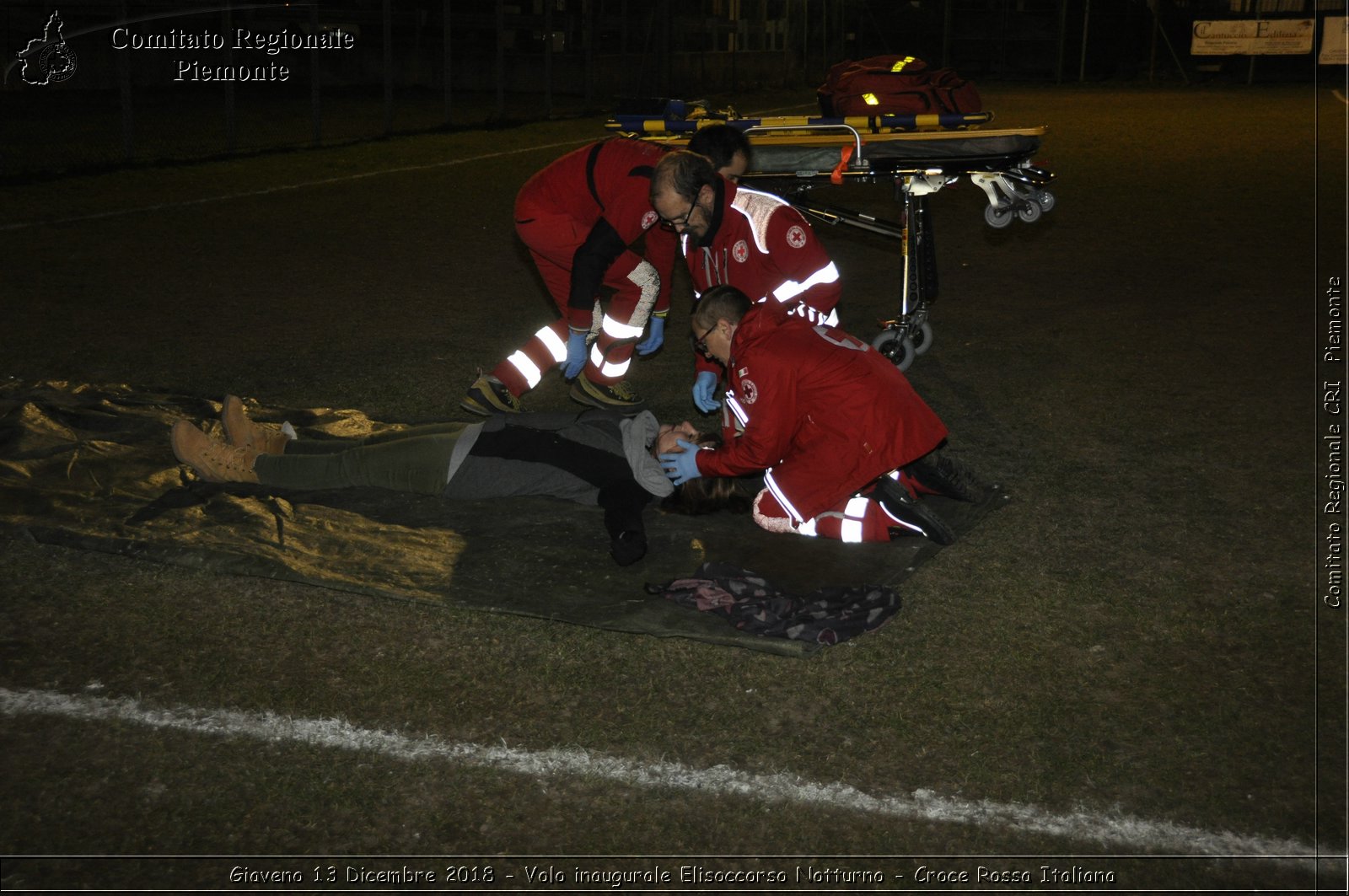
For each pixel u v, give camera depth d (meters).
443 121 18.70
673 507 4.24
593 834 2.67
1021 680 3.25
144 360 6.18
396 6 24.17
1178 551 4.05
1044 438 5.17
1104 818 2.71
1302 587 3.79
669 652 3.37
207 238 9.57
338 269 8.52
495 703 3.14
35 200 10.98
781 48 28.08
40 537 3.96
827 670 3.29
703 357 4.72
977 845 2.63
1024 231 10.12
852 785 2.82
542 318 7.25
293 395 5.66
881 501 3.96
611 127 5.65
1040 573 3.88
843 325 7.02
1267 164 14.16
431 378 5.98
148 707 3.11
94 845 2.62
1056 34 29.62
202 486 4.39
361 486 4.41
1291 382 5.96
